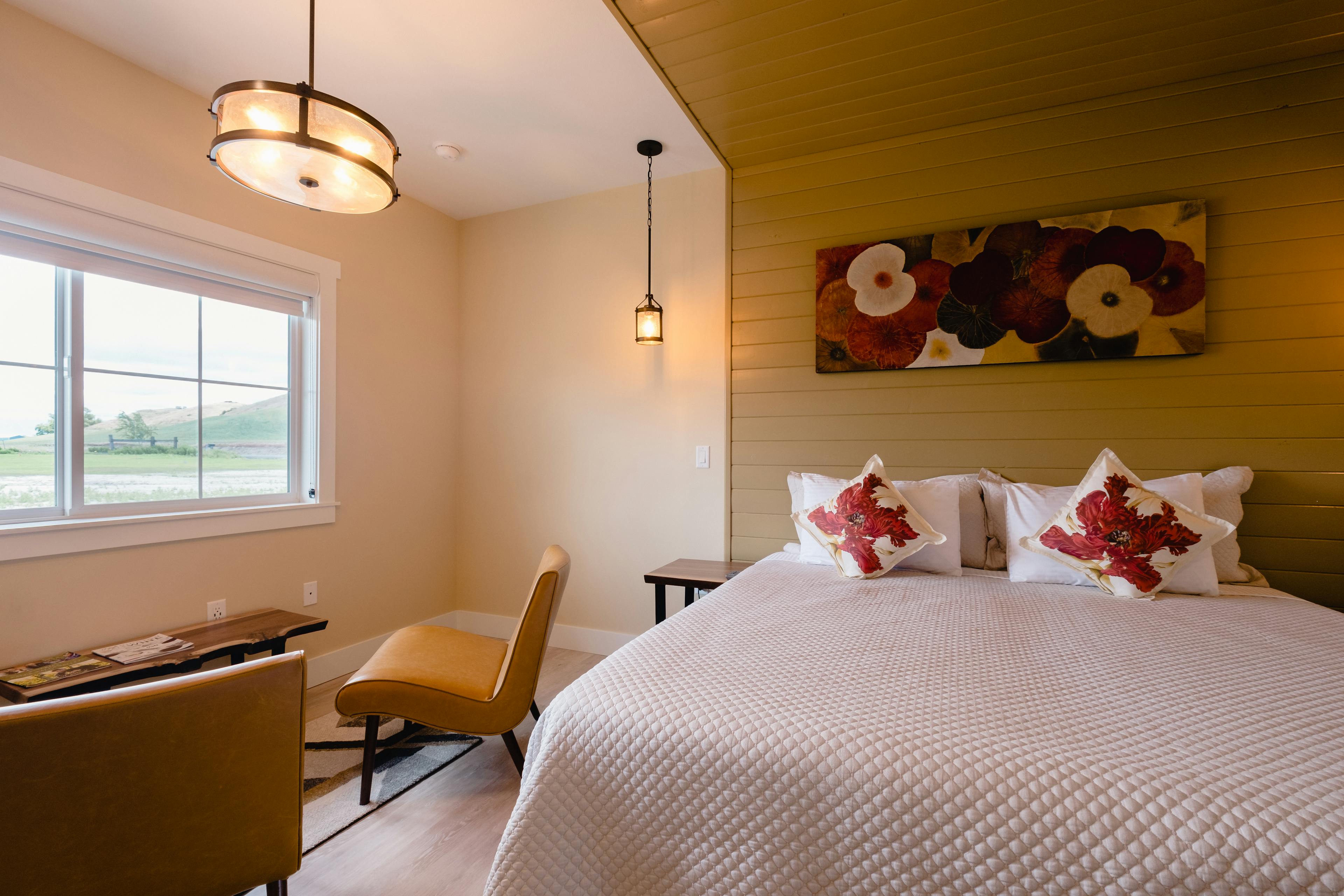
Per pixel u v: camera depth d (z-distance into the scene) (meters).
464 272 3.77
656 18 1.95
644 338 3.01
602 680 1.22
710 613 1.68
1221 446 2.21
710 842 0.99
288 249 2.73
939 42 2.06
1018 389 2.47
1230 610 1.70
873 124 2.59
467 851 1.67
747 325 2.95
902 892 0.86
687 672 1.25
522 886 1.03
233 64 2.22
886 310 2.63
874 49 2.10
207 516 2.43
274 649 2.28
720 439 3.09
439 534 3.62
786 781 0.95
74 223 2.04
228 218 2.51
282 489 2.83
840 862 0.90
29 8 1.93
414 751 2.22
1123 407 2.33
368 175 1.43
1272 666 1.26
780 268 2.89
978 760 0.90
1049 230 2.39
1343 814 0.76
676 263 3.19
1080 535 1.93
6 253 1.93
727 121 2.58
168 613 2.33
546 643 1.98
